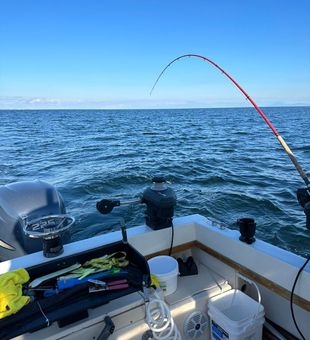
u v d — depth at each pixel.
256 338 1.68
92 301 1.41
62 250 1.79
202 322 1.79
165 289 1.76
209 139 23.19
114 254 1.79
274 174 10.22
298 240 5.14
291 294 1.55
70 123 51.59
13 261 1.72
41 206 3.01
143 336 1.50
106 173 10.12
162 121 56.28
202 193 7.74
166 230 2.07
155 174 10.02
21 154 15.70
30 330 1.26
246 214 6.34
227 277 1.96
